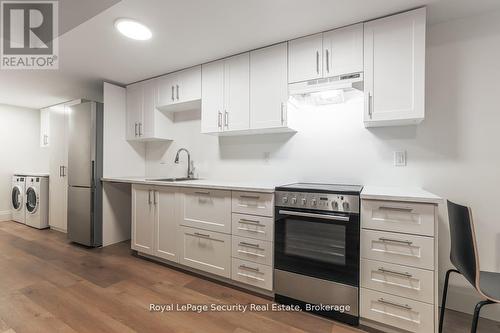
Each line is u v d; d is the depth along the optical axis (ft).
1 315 5.66
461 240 4.50
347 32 6.26
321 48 6.57
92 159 10.15
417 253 4.83
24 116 15.49
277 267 6.29
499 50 5.69
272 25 6.31
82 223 10.42
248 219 6.73
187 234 7.95
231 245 7.04
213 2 5.41
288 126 7.19
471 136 5.91
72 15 5.88
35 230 13.03
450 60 6.11
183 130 10.69
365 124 6.61
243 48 7.58
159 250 8.64
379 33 5.91
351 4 5.45
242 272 6.85
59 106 12.67
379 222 5.15
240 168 9.20
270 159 8.55
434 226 4.71
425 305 4.77
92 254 9.62
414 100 5.58
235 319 5.63
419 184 6.40
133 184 9.39
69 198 10.88
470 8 5.60
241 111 7.88
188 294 6.70
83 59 8.33
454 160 6.07
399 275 4.98
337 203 5.53
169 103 9.62
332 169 7.49
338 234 5.61
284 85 7.11
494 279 4.66
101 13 5.80
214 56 8.13
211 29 6.50
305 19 6.03
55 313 5.76
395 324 5.00
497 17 5.71
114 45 7.37
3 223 14.42
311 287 5.85
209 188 7.41
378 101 5.90
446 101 6.15
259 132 8.43
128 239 11.50
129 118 11.00
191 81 9.00
